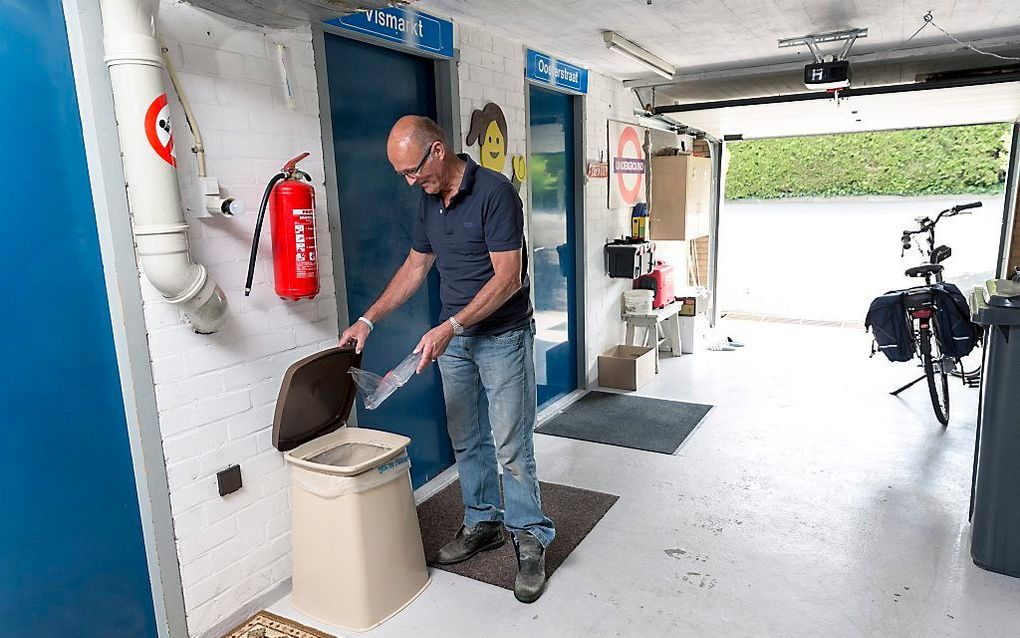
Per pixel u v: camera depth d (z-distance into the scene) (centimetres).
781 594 229
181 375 198
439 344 205
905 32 372
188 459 202
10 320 165
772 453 356
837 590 231
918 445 362
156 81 175
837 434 381
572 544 265
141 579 198
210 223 204
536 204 414
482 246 221
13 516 169
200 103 199
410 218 315
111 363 186
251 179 217
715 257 711
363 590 215
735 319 755
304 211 215
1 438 165
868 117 582
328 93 248
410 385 320
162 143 177
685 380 501
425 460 334
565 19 331
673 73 453
